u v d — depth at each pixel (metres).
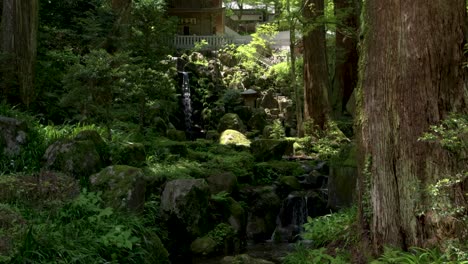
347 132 19.47
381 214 5.76
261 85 23.61
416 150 5.46
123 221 7.32
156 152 12.31
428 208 5.36
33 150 9.05
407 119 5.54
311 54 19.28
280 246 10.39
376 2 5.93
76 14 17.27
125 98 13.47
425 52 5.51
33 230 6.00
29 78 12.84
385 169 5.71
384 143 5.73
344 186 10.93
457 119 5.19
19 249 5.52
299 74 22.91
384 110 5.75
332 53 24.33
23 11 12.75
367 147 6.00
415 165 5.46
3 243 5.36
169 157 12.09
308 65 19.34
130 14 16.45
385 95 5.74
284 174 13.59
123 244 6.52
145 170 10.38
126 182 7.96
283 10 20.00
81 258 5.97
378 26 5.88
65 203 6.70
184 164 11.79
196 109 22.20
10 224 5.84
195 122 21.80
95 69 11.11
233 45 26.69
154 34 14.48
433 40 5.52
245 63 24.97
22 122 9.36
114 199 7.72
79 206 7.04
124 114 13.57
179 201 9.17
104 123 12.77
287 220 11.88
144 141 12.95
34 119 11.28
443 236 5.24
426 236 5.37
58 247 5.92
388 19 5.74
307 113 19.41
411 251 5.39
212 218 10.02
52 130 10.30
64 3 16.97
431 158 5.38
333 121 18.36
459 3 5.65
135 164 10.34
